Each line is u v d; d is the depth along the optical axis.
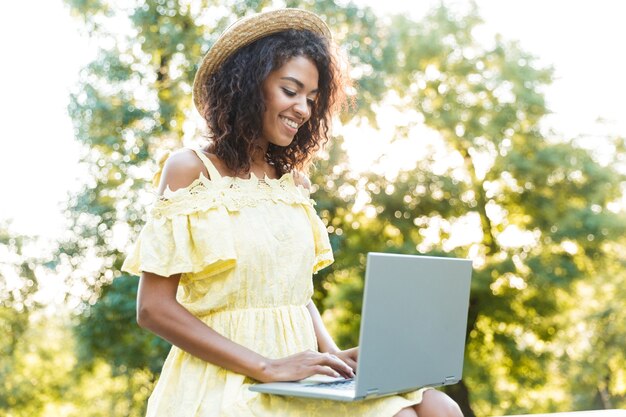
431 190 13.20
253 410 1.78
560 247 14.31
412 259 1.72
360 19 11.34
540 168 13.88
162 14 11.20
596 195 14.10
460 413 1.82
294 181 2.25
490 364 14.34
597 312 14.95
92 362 12.14
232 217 1.95
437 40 13.65
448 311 1.87
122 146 11.00
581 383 15.44
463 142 13.94
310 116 2.21
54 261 11.05
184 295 2.00
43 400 14.52
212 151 2.06
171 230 1.91
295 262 2.00
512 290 13.67
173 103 11.00
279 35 2.09
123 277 10.62
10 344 13.72
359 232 12.74
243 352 1.83
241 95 2.04
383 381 1.66
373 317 1.62
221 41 2.08
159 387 1.95
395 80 12.74
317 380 1.83
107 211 11.01
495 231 14.09
